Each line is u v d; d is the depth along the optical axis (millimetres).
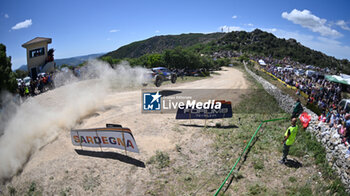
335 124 8500
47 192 5945
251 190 6062
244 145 8703
